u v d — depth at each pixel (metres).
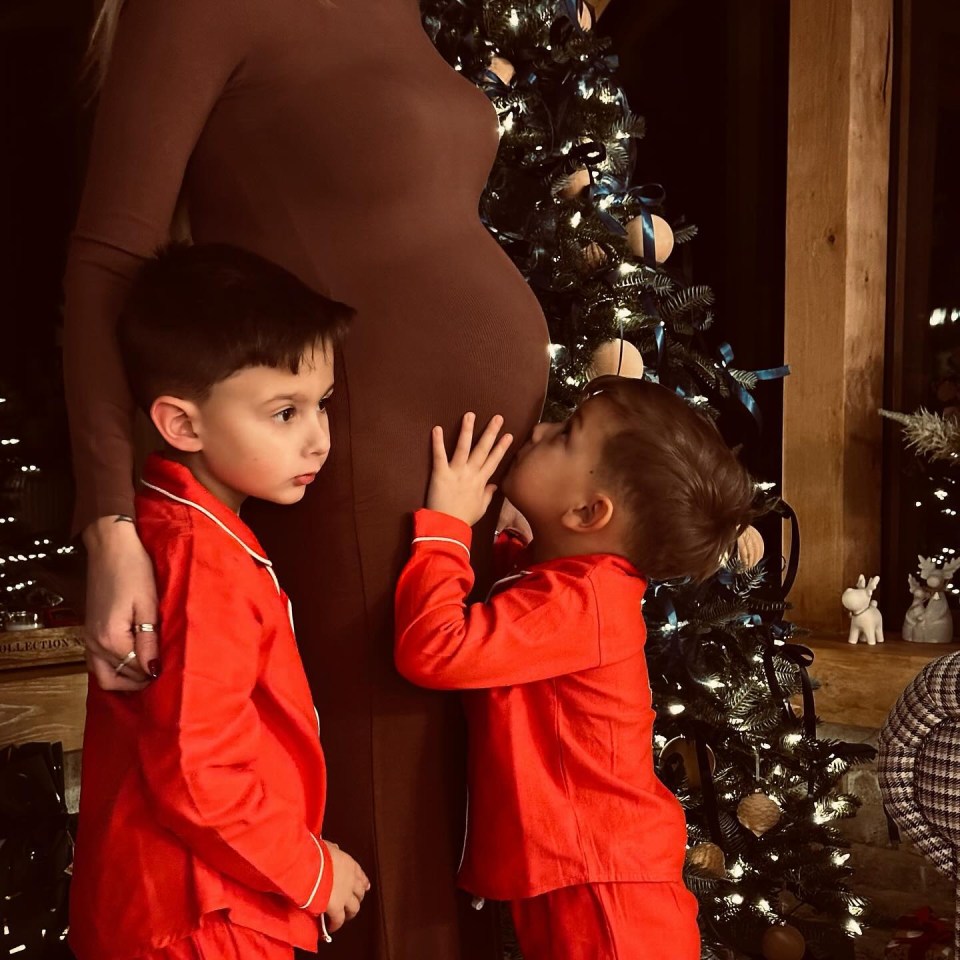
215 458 1.09
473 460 1.20
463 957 1.24
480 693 1.23
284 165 1.12
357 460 1.14
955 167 3.26
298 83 1.10
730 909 2.12
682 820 1.29
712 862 1.96
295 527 1.18
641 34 3.61
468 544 1.18
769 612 2.25
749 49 3.46
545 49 1.84
